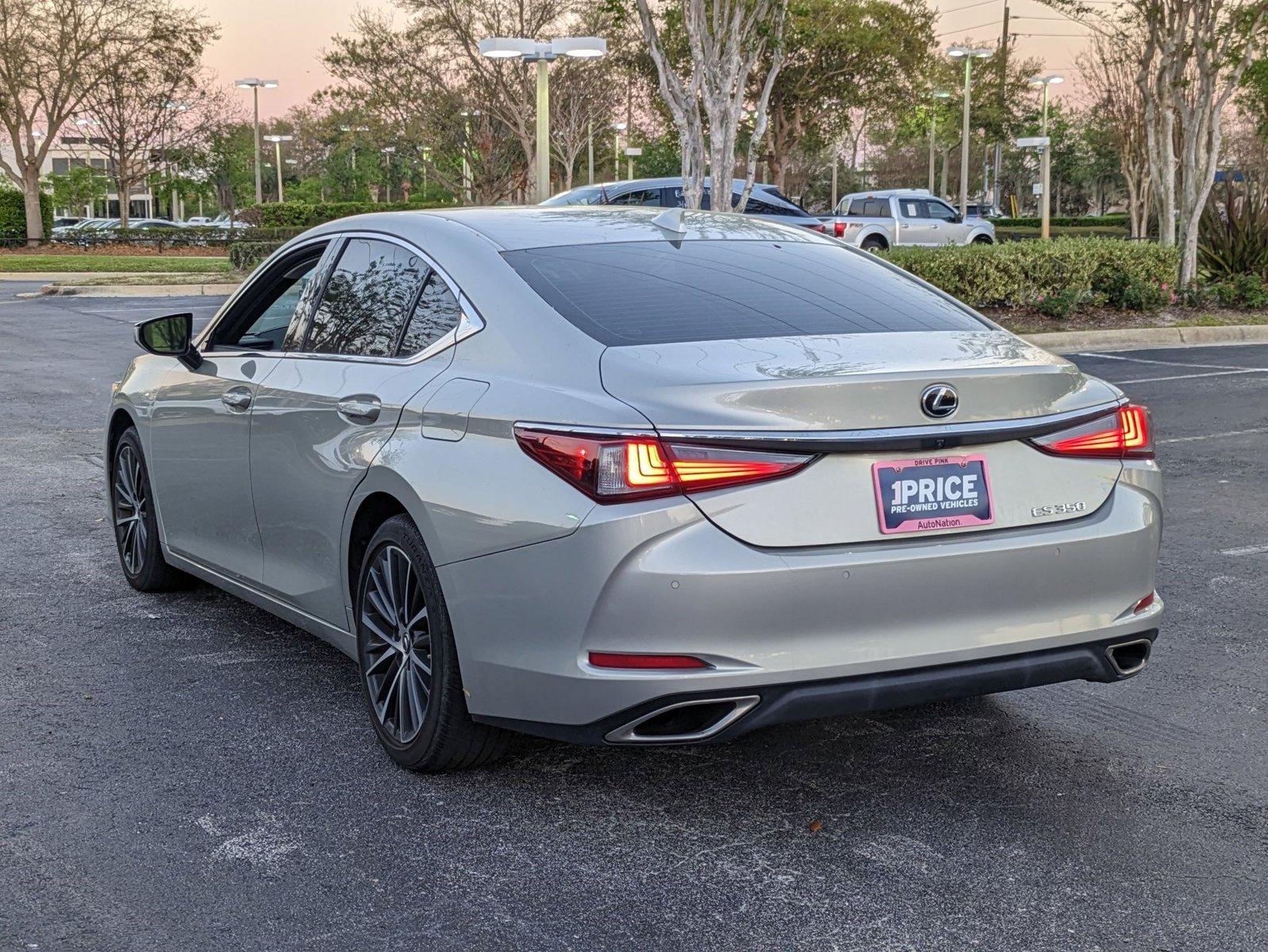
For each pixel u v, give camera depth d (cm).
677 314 372
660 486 319
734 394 324
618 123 4447
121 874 332
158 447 546
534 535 331
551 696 335
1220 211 2278
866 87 5094
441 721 372
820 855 342
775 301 389
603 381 339
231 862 338
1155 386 1262
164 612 567
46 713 446
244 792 383
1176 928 305
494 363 369
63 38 4319
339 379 425
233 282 2877
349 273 454
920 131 6306
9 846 348
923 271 1711
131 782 389
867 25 4978
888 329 378
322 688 473
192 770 399
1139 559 362
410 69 3738
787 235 463
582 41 1898
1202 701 461
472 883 327
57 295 2686
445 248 413
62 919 309
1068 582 350
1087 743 422
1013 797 379
